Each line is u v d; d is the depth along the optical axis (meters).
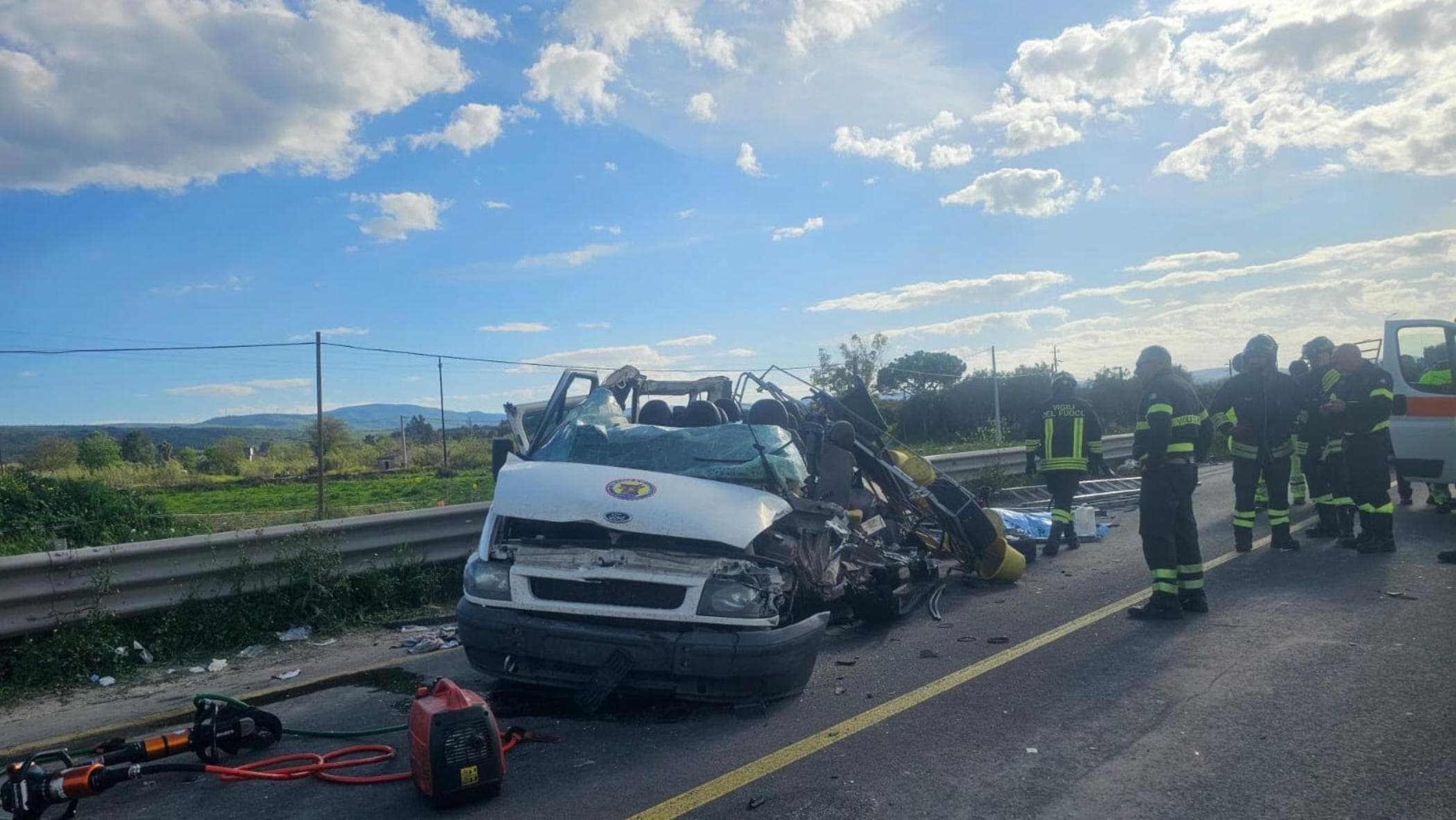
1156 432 7.12
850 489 7.51
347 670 6.57
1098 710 5.14
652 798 4.15
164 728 5.43
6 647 6.43
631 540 5.46
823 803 4.04
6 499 11.41
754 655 5.04
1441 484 11.41
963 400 38.38
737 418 7.93
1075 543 10.75
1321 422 10.36
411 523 8.66
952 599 8.29
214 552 7.43
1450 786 4.02
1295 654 6.03
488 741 4.12
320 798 4.26
